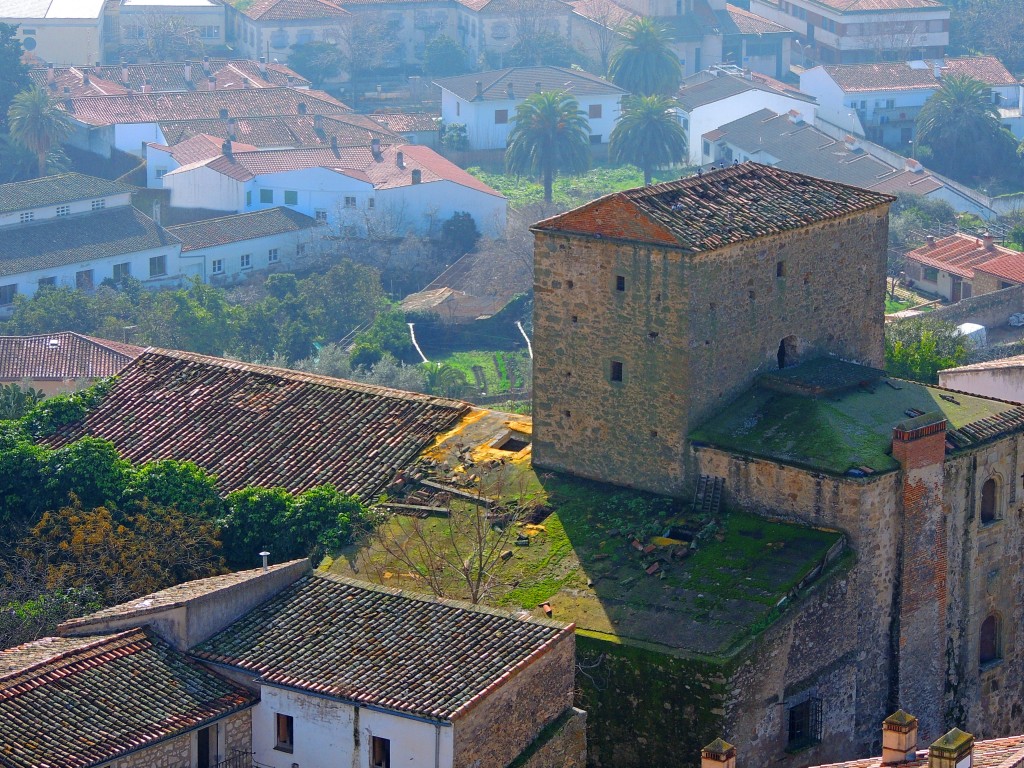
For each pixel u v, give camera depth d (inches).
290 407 2908.5
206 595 2097.7
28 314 5502.0
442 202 6481.3
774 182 2741.1
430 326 5541.3
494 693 1982.0
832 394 2628.0
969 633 2664.9
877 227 2787.9
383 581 2511.1
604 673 2349.9
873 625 2513.5
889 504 2496.3
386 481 2738.7
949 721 2662.4
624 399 2625.5
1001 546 2684.5
